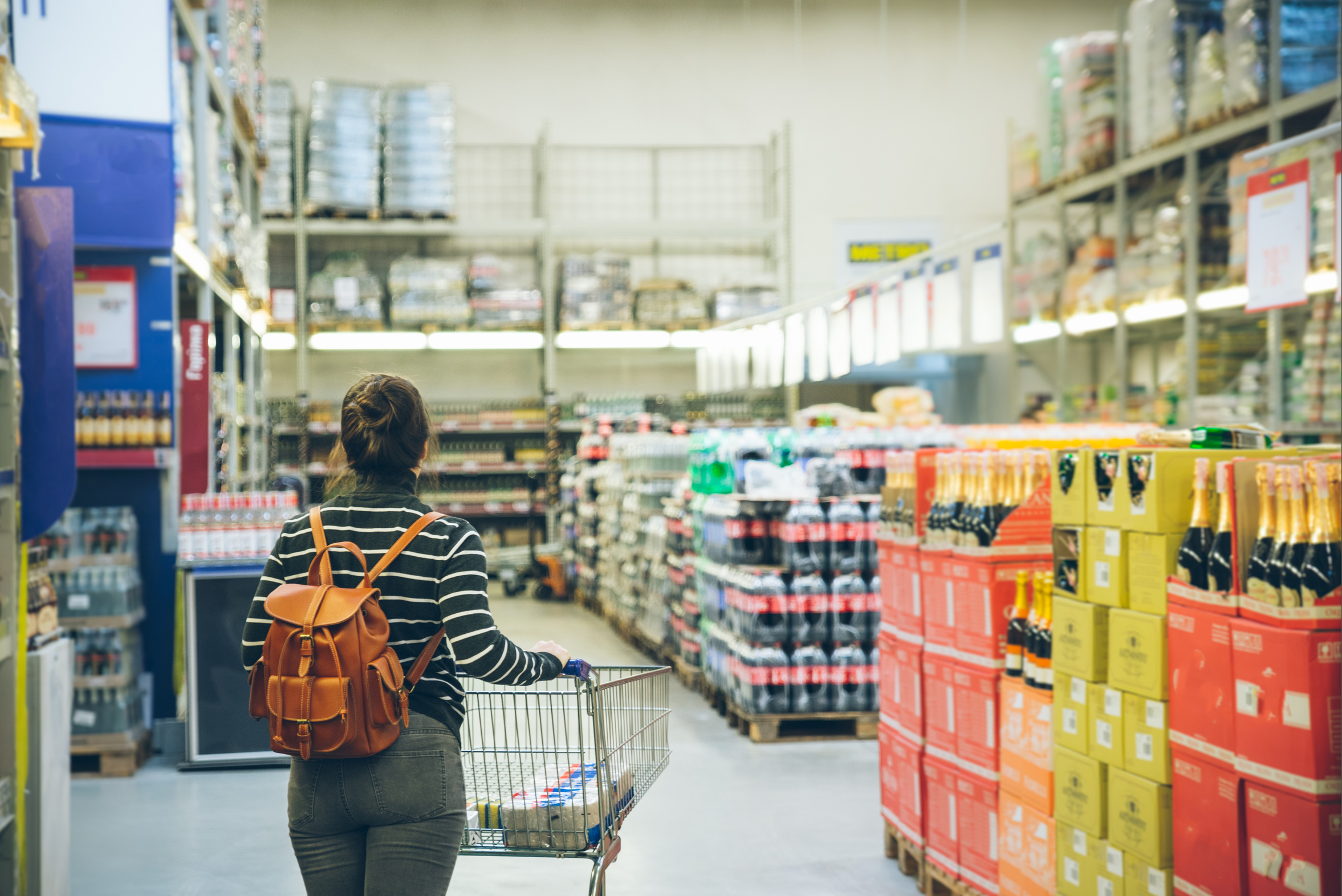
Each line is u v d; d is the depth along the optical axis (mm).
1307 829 2053
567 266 12562
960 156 13914
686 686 6949
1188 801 2359
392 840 1857
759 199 13891
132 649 5250
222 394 7004
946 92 13891
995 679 3090
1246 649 2191
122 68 5324
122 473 5523
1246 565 2236
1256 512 2244
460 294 12180
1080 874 2707
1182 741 2373
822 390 12875
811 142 13828
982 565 3113
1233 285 6824
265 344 12094
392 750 1860
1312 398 6250
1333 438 6578
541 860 3867
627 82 13734
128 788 4816
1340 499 2117
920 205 13859
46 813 3059
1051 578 2945
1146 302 7680
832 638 5531
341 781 1843
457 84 13500
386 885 1842
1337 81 5996
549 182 13289
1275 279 5312
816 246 13789
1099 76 8398
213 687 5125
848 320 6742
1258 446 2904
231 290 7402
